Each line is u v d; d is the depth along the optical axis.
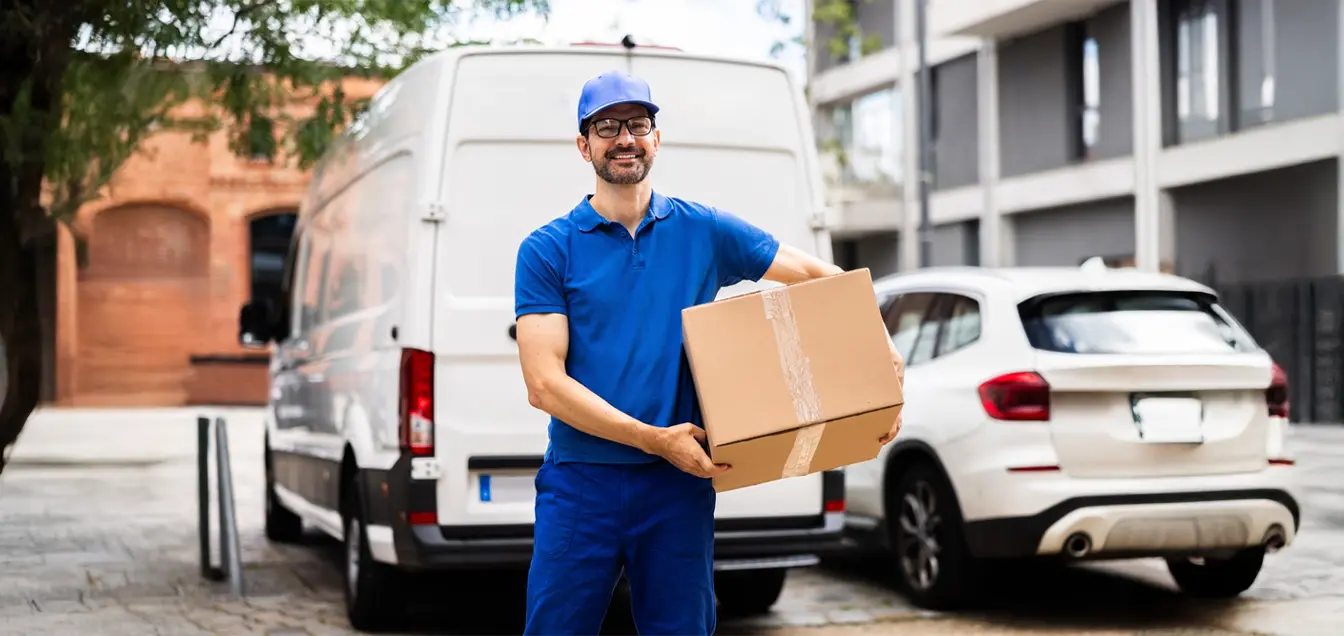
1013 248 27.80
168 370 35.34
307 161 9.15
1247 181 21.64
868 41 25.75
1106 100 25.03
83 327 34.88
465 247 5.99
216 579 8.20
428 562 5.82
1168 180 22.89
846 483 7.65
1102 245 25.28
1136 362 6.34
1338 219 19.89
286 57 7.72
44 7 6.15
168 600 7.44
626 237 3.27
